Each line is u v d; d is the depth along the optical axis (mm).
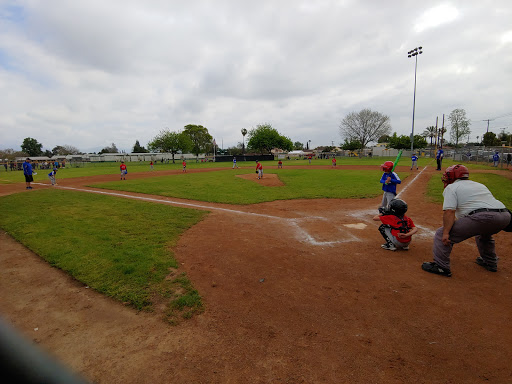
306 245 5133
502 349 2367
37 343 2477
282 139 64812
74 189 13977
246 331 2643
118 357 2320
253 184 15164
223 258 4465
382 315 2895
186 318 2861
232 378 2078
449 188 3760
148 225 6457
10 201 9938
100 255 4512
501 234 5746
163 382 2041
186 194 11531
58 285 3625
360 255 4613
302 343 2465
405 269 4047
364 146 72250
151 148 57375
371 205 9023
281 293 3363
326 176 19109
